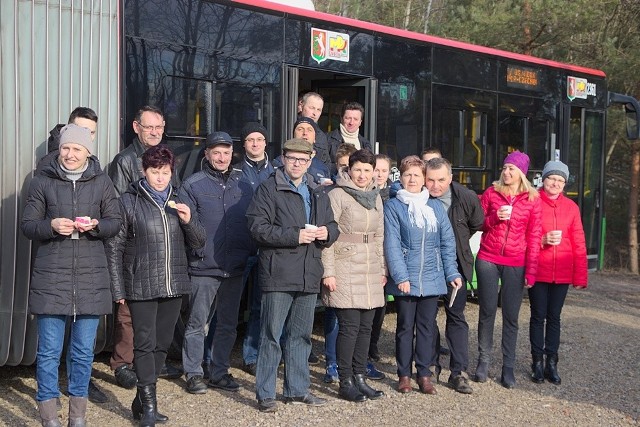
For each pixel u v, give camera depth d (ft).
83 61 21.50
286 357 20.97
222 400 21.24
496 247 23.49
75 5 21.39
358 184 21.27
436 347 23.80
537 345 24.43
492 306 23.77
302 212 20.06
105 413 19.93
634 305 41.55
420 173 22.07
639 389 24.35
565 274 24.12
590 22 58.54
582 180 41.34
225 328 21.90
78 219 17.13
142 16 22.93
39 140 20.77
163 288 18.67
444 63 33.32
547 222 24.09
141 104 22.86
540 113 38.52
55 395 17.79
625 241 71.67
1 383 22.00
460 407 21.62
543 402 22.56
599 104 42.37
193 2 24.25
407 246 21.94
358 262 21.09
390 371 24.98
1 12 20.29
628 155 69.62
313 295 20.56
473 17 60.08
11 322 20.30
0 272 20.18
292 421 19.85
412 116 31.86
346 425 19.75
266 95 26.48
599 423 20.95
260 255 20.24
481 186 35.17
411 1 83.56
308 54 27.84
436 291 22.08
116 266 18.39
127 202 18.72
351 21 29.45
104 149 21.91
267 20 26.48
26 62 20.61
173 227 18.90
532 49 62.03
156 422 19.25
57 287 17.30
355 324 21.27
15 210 20.34
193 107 24.25
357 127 26.30
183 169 24.03
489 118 35.60
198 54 24.38
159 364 19.27
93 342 18.07
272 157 26.68
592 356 28.19
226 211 21.38
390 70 30.96
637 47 59.16
